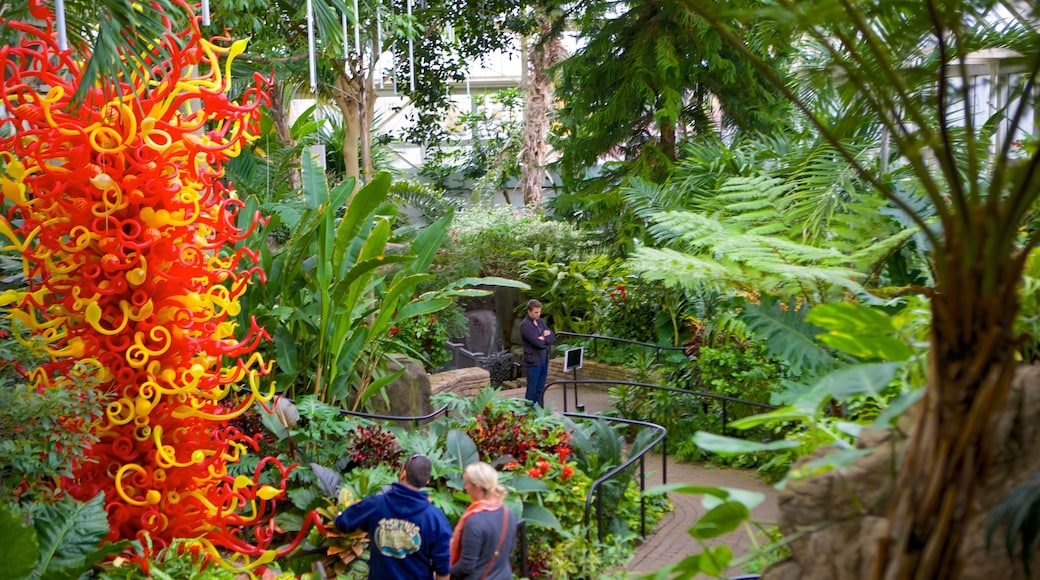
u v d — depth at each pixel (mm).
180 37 4992
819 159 8148
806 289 6910
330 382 7676
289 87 13844
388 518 4250
